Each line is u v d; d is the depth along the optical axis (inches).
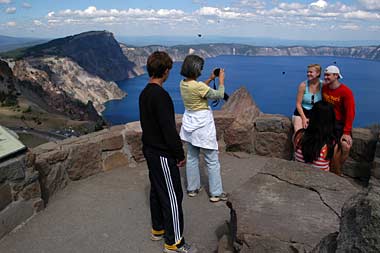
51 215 156.3
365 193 61.2
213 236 141.3
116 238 140.3
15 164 141.2
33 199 152.6
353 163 200.2
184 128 162.4
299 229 92.5
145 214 159.3
